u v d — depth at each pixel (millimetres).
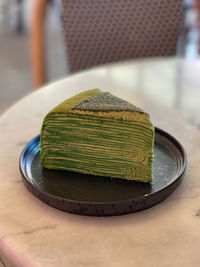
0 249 237
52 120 294
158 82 494
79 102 304
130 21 614
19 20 1774
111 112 284
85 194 271
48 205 268
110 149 290
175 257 220
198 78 505
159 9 608
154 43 629
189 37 977
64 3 600
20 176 306
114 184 285
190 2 968
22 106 434
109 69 538
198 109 426
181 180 280
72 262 217
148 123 276
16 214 260
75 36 618
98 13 607
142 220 251
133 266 213
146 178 284
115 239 235
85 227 246
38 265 216
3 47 1604
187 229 243
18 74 1338
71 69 640
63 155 301
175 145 327
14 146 351
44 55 648
